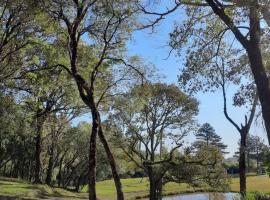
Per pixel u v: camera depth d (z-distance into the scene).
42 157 70.69
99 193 66.94
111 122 44.69
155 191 45.31
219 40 19.12
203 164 43.31
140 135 46.44
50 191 48.41
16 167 80.69
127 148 46.34
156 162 44.53
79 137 71.25
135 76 31.75
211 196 43.59
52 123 50.19
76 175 83.31
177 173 44.69
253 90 23.86
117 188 25.73
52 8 23.41
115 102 35.47
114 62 27.58
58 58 28.14
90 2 23.97
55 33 27.47
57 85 33.38
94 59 27.52
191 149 44.41
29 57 30.61
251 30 15.67
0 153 71.31
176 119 46.28
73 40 24.64
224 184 43.38
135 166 49.28
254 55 15.63
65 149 74.06
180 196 60.47
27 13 24.23
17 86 31.97
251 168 96.88
